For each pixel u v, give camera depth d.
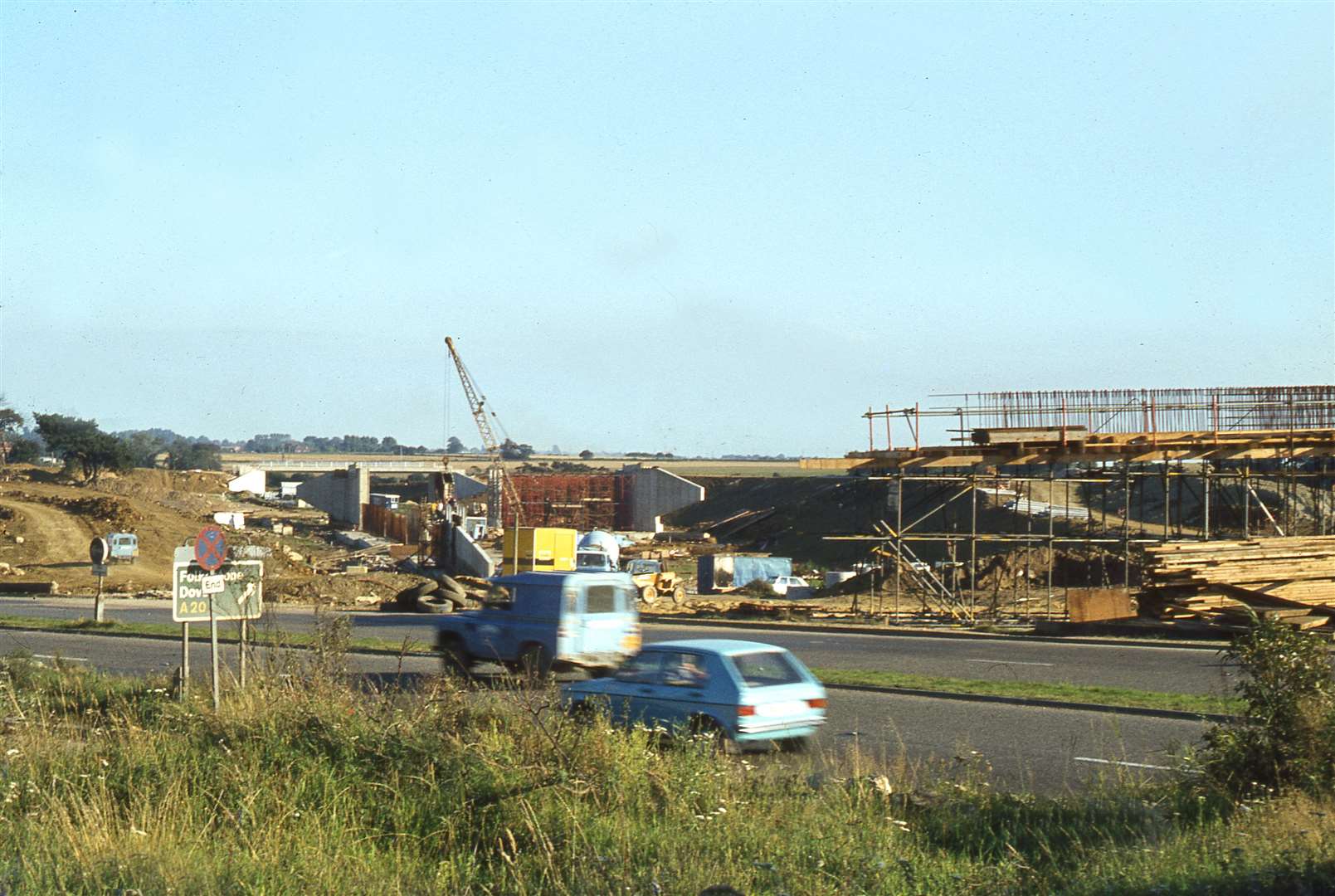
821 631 41.03
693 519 178.25
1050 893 9.23
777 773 12.98
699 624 43.75
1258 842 9.91
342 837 10.73
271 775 12.48
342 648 17.73
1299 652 13.05
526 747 12.46
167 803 11.31
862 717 20.52
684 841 9.96
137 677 23.88
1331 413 45.75
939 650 33.66
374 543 120.50
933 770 14.92
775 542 121.31
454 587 52.06
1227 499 61.47
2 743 13.93
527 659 22.64
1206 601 35.41
